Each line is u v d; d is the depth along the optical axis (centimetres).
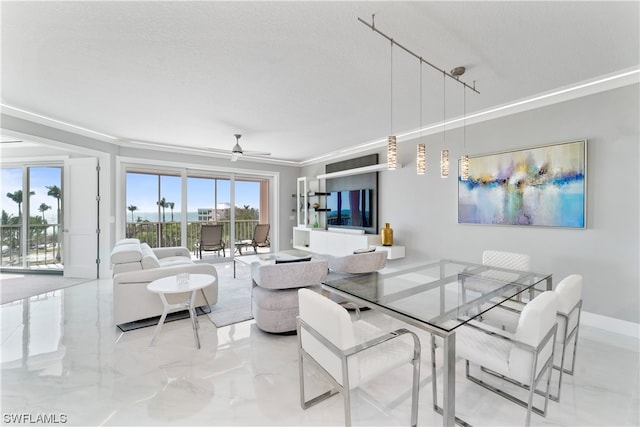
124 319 284
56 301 366
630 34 198
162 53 223
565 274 299
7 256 533
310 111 353
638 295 259
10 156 509
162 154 555
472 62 238
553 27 191
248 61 236
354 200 568
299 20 185
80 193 479
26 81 271
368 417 167
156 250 465
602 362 222
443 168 253
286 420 164
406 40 208
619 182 266
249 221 714
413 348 167
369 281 240
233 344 255
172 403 177
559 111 302
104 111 353
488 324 216
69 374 207
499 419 165
